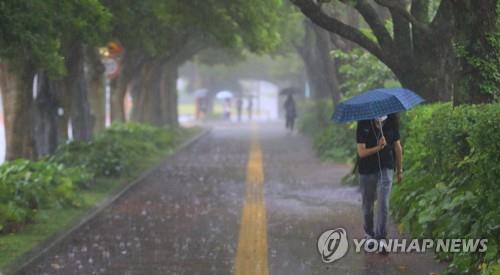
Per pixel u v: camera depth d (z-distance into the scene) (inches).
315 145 1926.7
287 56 2910.9
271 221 844.0
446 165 665.0
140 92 2316.7
